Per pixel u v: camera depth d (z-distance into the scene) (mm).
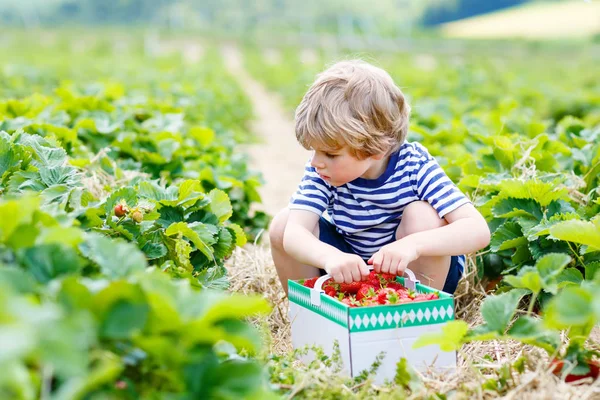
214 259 3258
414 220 3020
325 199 3146
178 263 3115
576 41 56688
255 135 13648
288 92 21297
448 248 2832
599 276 2205
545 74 22828
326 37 75688
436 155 5555
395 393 2273
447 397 2395
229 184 4816
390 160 3113
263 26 98812
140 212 2965
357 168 2920
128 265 1940
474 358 2760
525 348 2848
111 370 1534
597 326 3152
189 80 18516
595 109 10859
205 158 5625
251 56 47875
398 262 2709
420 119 7641
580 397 2260
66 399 1438
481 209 3732
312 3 101062
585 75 20922
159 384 1862
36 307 1451
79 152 4883
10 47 43875
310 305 2768
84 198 3027
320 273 3268
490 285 3713
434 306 2521
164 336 1781
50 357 1409
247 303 1733
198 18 101812
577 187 4277
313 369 2418
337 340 2537
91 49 46281
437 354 2555
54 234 1902
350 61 3115
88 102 6508
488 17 93125
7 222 1884
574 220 2742
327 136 2809
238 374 1810
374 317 2459
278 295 3592
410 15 99688
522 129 6121
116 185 4379
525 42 57719
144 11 104500
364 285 2799
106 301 1712
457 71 21391
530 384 2334
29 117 5871
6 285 1634
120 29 81312
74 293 1676
